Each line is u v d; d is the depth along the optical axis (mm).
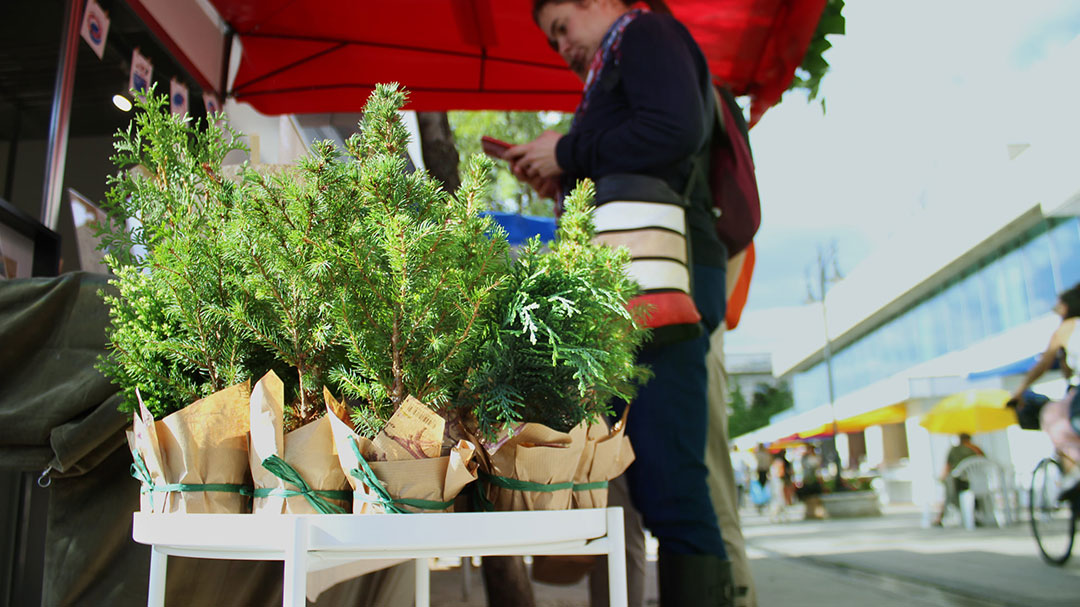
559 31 2188
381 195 775
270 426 788
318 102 3646
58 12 2719
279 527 712
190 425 810
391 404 821
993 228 17266
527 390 880
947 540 9602
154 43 2979
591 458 937
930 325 22234
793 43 3029
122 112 2887
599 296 864
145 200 874
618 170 1762
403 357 813
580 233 1014
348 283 790
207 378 930
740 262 2520
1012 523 11484
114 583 1124
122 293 898
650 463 1733
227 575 1260
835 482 23250
